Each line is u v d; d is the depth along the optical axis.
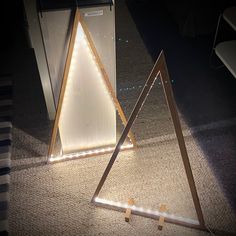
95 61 2.01
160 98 3.00
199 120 2.82
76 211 2.24
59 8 1.83
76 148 2.52
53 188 2.36
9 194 2.33
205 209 2.24
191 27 3.41
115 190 2.34
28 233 2.14
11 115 2.86
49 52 2.02
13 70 3.26
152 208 2.25
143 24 3.82
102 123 2.39
